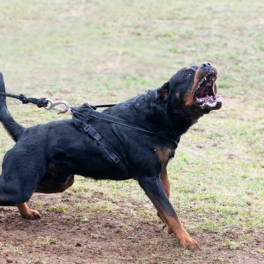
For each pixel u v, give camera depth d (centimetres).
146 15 3375
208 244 820
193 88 770
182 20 3253
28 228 859
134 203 1016
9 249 743
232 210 981
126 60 2427
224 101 1905
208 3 3697
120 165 816
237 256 777
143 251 780
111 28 3070
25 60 2359
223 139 1484
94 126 824
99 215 942
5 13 3391
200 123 1622
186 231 862
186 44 2733
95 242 811
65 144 817
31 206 972
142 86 2019
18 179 794
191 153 1338
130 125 806
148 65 2347
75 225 888
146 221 924
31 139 820
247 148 1419
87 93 1883
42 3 3734
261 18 3281
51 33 2936
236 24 3130
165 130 803
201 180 1155
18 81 1986
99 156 812
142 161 796
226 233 870
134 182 1132
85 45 2697
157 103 804
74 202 1005
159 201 795
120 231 867
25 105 1670
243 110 1802
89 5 3669
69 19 3297
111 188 1091
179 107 792
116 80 2094
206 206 1000
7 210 947
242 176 1194
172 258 755
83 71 2209
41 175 815
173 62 2403
